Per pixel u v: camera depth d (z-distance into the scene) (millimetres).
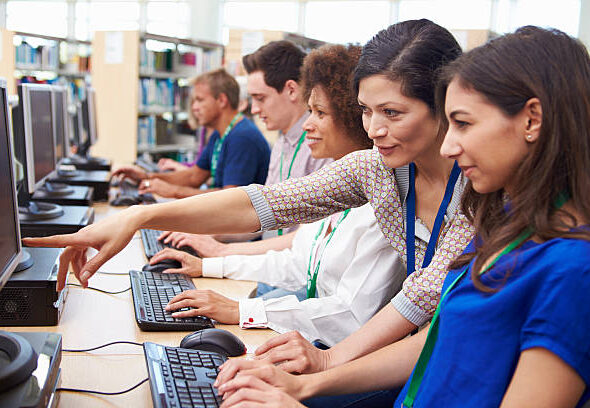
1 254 1104
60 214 2070
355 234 1572
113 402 1069
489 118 826
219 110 3393
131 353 1274
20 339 999
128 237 1247
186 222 1302
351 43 1792
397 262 1482
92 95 4184
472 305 868
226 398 1013
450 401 888
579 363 748
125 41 5438
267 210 1343
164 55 5859
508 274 826
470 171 869
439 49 1139
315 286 1678
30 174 1957
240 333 1431
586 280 747
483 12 8391
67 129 3338
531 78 801
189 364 1137
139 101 5566
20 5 9688
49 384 943
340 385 1113
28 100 1926
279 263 1861
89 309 1512
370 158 1357
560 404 756
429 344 1032
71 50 6586
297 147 2449
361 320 1479
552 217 808
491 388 845
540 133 805
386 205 1342
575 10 7535
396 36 1169
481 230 981
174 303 1475
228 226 1330
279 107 2555
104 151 5586
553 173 810
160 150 5891
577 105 801
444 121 1144
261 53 2518
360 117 1707
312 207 1372
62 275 1295
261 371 1069
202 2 9828
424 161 1271
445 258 1216
